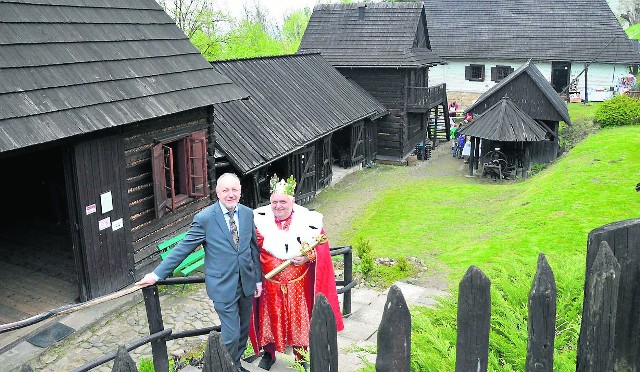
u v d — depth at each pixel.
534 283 2.66
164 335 5.05
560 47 36.56
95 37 10.88
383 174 25.36
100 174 10.38
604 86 35.88
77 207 10.06
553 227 14.35
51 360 8.94
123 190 10.93
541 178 20.95
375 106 26.05
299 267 5.24
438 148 30.91
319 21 30.05
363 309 8.88
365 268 12.55
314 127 20.11
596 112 27.95
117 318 10.40
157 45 12.27
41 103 8.96
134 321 10.33
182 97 11.67
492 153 23.88
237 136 16.69
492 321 4.21
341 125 21.75
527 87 24.52
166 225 12.34
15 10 9.74
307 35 29.70
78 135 9.59
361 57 27.70
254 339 5.41
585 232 13.60
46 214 14.50
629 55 34.97
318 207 20.16
